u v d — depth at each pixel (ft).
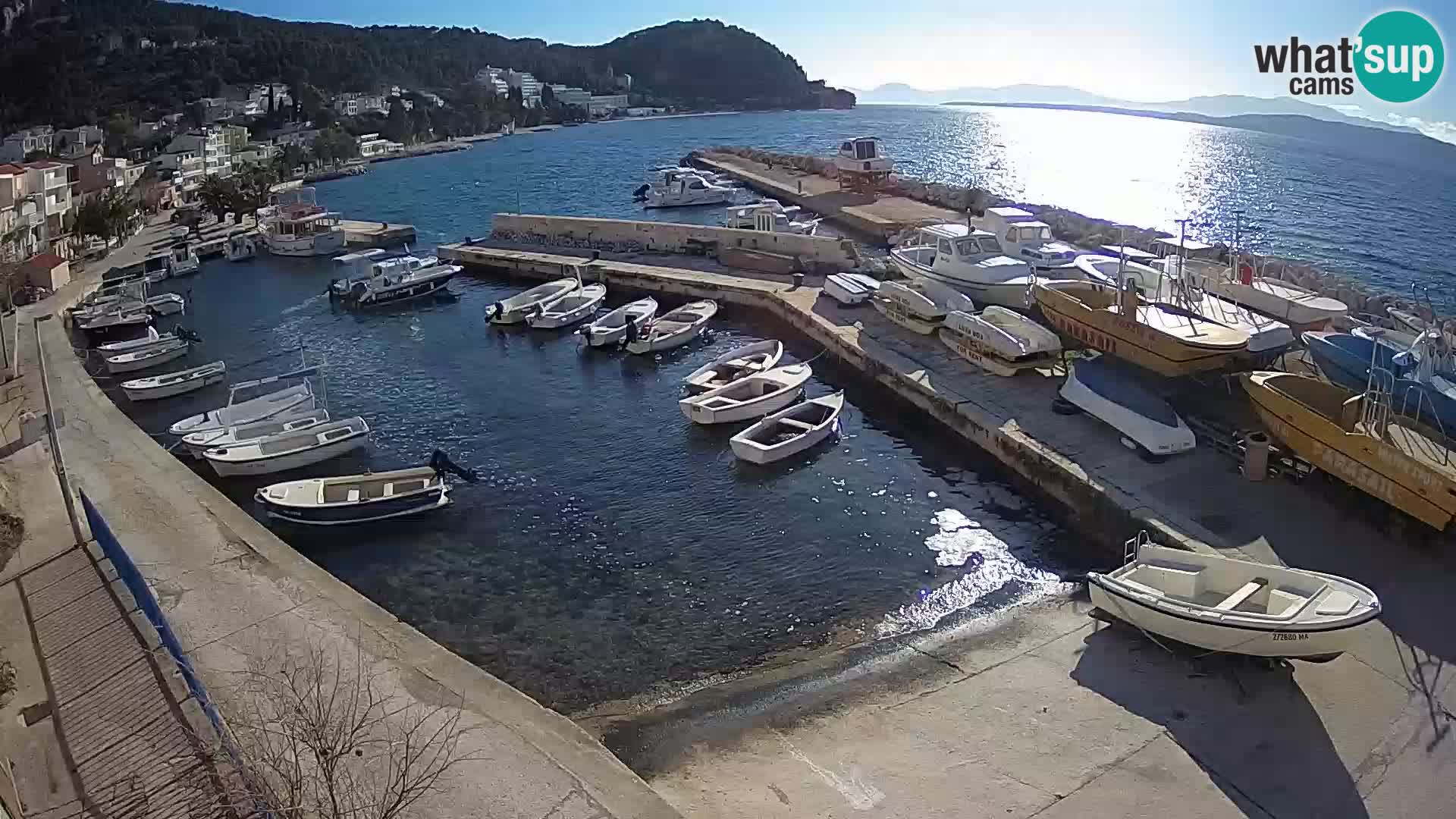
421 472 79.82
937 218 191.11
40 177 197.26
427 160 423.64
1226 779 41.98
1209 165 418.31
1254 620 48.03
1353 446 65.05
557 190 303.48
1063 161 450.71
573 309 134.21
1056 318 98.63
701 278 145.07
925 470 82.89
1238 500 67.05
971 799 41.78
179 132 453.17
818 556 69.00
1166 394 85.46
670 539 72.18
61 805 41.29
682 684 54.70
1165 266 110.52
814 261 149.89
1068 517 72.79
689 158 364.17
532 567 68.54
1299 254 186.29
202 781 40.70
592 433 93.76
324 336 134.51
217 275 181.47
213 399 110.93
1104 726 46.21
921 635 57.98
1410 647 50.42
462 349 125.18
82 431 90.48
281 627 54.70
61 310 145.89
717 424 93.25
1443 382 75.41
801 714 50.01
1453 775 41.27
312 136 439.22
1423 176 357.82
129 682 49.03
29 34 604.90
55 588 59.82
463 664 51.13
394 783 38.50
